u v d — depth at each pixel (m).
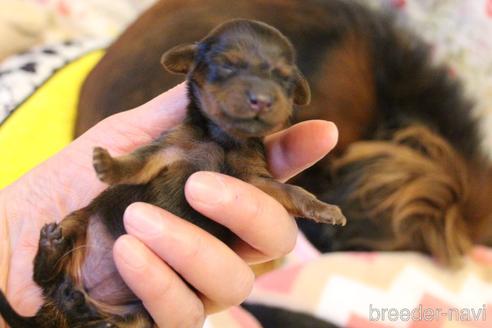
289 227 0.36
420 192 0.58
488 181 0.62
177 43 0.49
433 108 0.61
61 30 0.92
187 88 0.37
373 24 0.58
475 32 0.88
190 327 0.36
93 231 0.36
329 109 0.53
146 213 0.34
